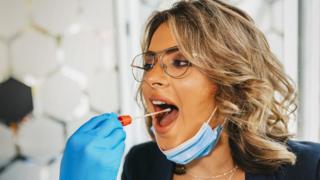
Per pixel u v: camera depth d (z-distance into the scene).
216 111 0.68
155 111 0.69
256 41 0.71
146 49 0.74
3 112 1.07
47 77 1.10
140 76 0.74
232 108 0.66
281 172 0.68
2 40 1.05
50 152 1.13
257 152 0.69
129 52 1.12
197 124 0.66
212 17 0.65
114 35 1.15
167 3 0.88
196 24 0.64
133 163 0.79
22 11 1.06
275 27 1.09
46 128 1.12
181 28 0.63
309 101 1.06
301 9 1.05
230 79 0.64
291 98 0.79
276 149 0.68
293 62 1.06
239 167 0.71
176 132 0.65
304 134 1.07
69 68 1.12
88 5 1.12
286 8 1.06
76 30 1.12
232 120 0.68
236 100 0.69
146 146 0.81
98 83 1.15
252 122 0.69
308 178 0.66
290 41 1.06
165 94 0.64
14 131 1.09
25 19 1.06
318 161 0.68
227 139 0.71
